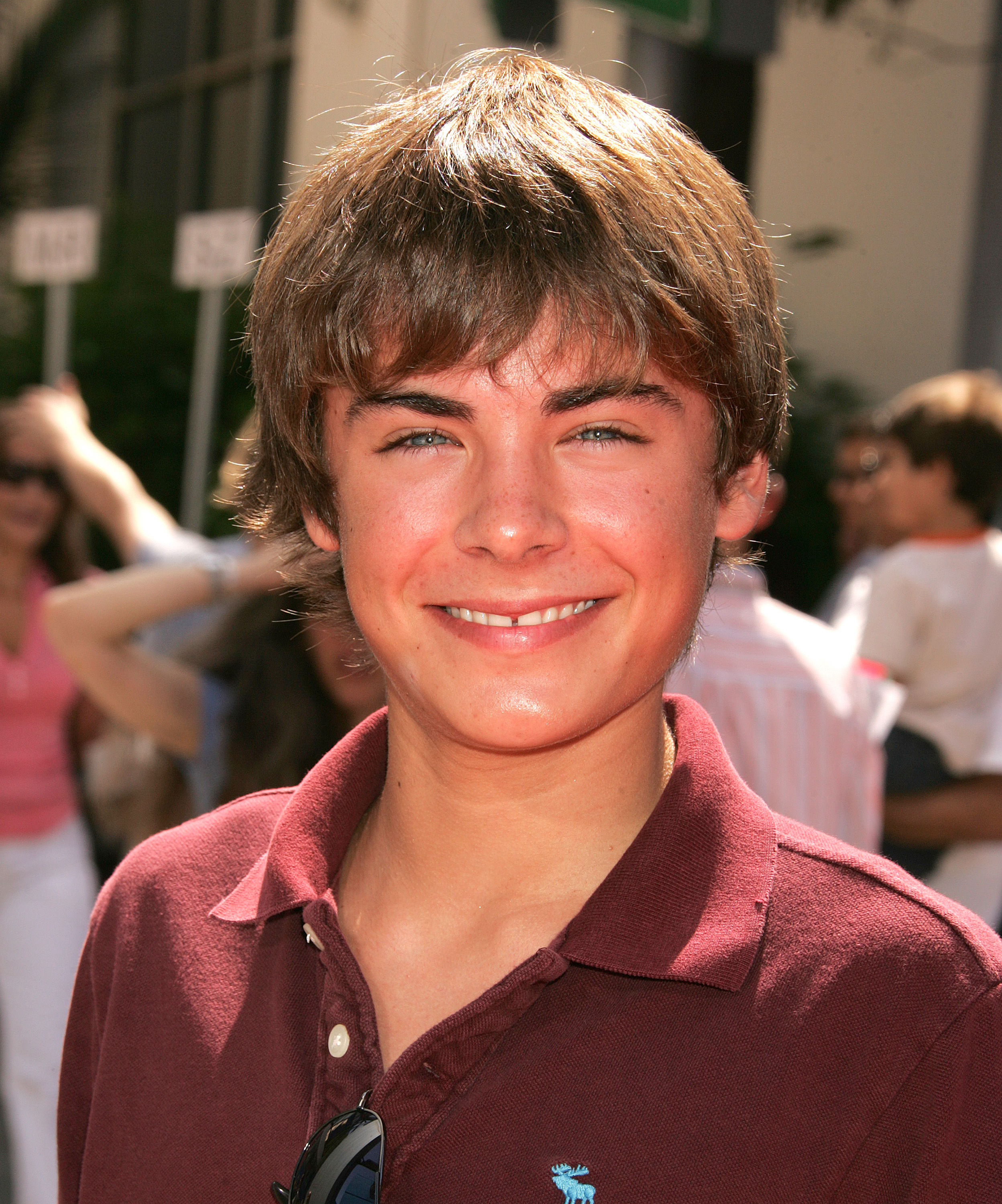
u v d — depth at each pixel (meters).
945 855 2.97
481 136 0.98
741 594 2.44
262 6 7.70
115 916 1.22
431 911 1.06
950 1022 0.91
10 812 3.33
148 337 7.12
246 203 7.75
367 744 1.21
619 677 0.96
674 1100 0.91
